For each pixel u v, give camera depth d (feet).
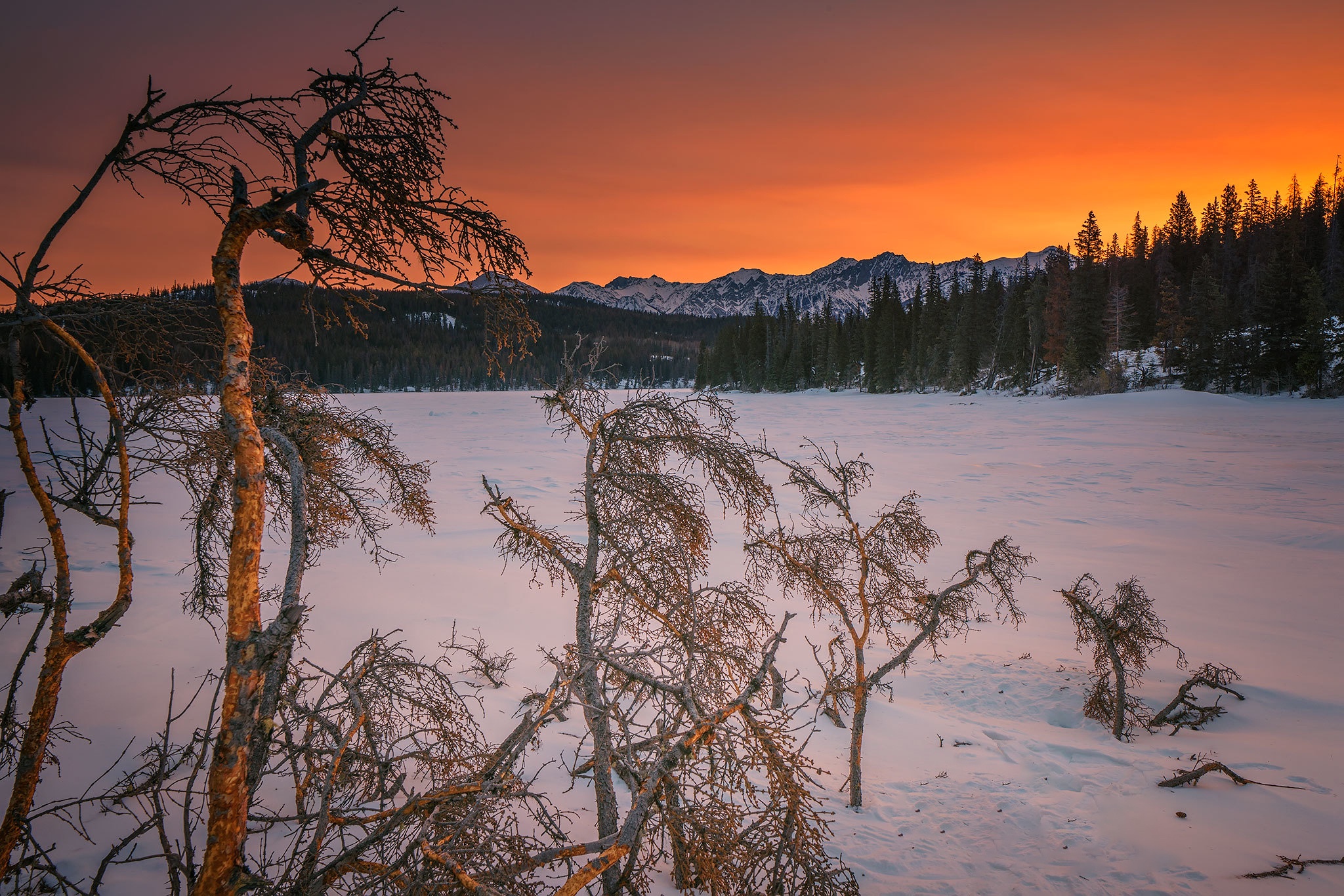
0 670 30.01
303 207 8.66
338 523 16.60
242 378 8.36
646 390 16.11
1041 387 255.50
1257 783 22.39
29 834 9.75
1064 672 35.40
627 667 13.38
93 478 9.96
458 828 9.83
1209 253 321.52
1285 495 83.66
